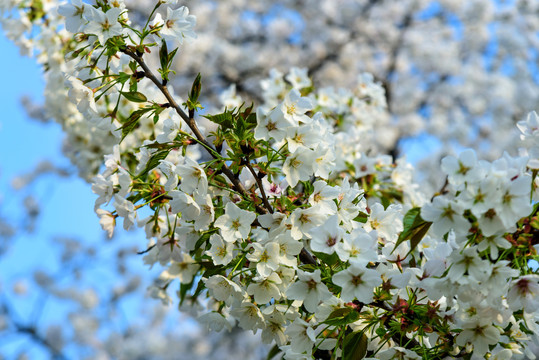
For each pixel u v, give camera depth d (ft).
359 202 3.37
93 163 4.65
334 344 3.22
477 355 3.12
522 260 3.06
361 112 5.20
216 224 3.19
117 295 9.39
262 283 3.17
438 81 10.94
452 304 3.18
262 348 9.08
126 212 3.30
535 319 3.19
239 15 10.77
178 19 3.35
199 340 8.93
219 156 3.26
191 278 3.59
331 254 3.11
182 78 9.62
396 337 3.29
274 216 3.19
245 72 9.95
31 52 4.60
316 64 10.49
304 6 11.05
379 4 11.16
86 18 3.28
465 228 2.95
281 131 3.19
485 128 10.26
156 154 3.33
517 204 2.92
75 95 3.36
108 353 8.55
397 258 3.25
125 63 3.44
